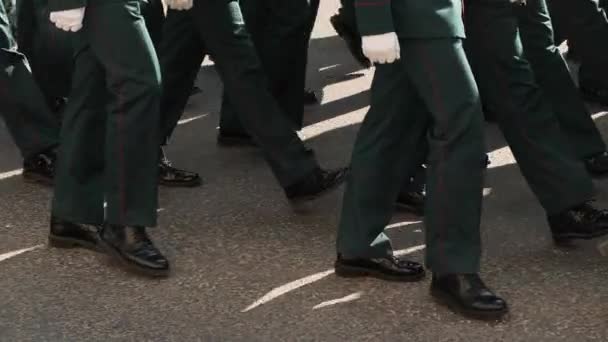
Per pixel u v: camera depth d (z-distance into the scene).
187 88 6.21
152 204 5.12
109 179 5.09
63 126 5.33
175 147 6.84
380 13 4.40
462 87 4.48
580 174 5.26
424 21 4.43
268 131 5.75
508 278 5.11
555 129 5.27
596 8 6.14
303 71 6.54
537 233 5.59
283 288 5.05
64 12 4.75
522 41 5.83
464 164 4.57
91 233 5.40
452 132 4.54
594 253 5.36
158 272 5.12
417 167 5.45
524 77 5.12
